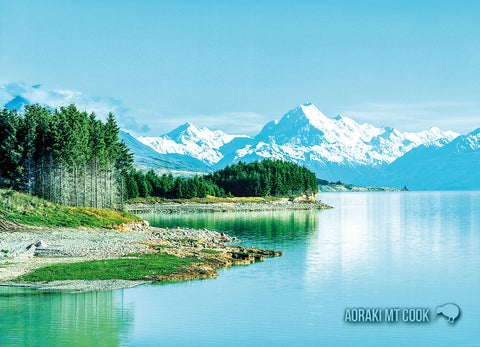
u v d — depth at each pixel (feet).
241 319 160.45
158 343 137.18
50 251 250.98
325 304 180.55
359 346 139.44
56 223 350.43
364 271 243.60
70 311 162.50
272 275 227.40
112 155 533.96
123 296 181.27
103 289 188.44
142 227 407.85
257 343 140.05
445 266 260.83
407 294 197.88
